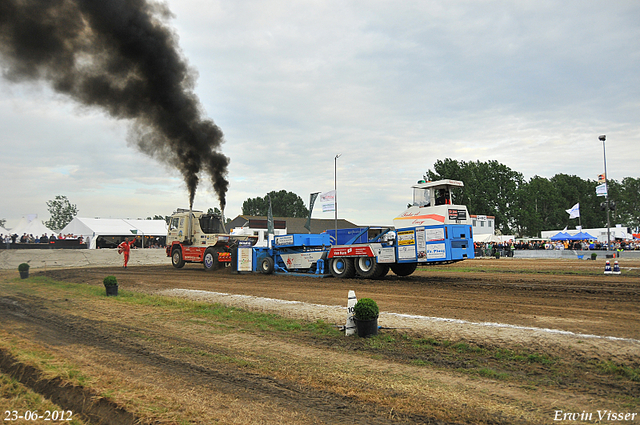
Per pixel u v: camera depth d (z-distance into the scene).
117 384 5.54
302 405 4.84
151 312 10.75
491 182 72.12
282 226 57.41
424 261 16.14
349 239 18.78
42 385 5.71
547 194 87.12
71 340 8.01
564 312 9.52
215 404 4.88
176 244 25.91
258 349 7.22
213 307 11.27
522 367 6.01
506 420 4.33
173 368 6.23
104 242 46.59
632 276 17.89
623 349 6.32
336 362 6.44
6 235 46.31
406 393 5.11
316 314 9.89
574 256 37.16
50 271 24.66
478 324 8.21
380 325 8.58
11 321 9.91
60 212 107.06
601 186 35.50
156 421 4.41
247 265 21.70
